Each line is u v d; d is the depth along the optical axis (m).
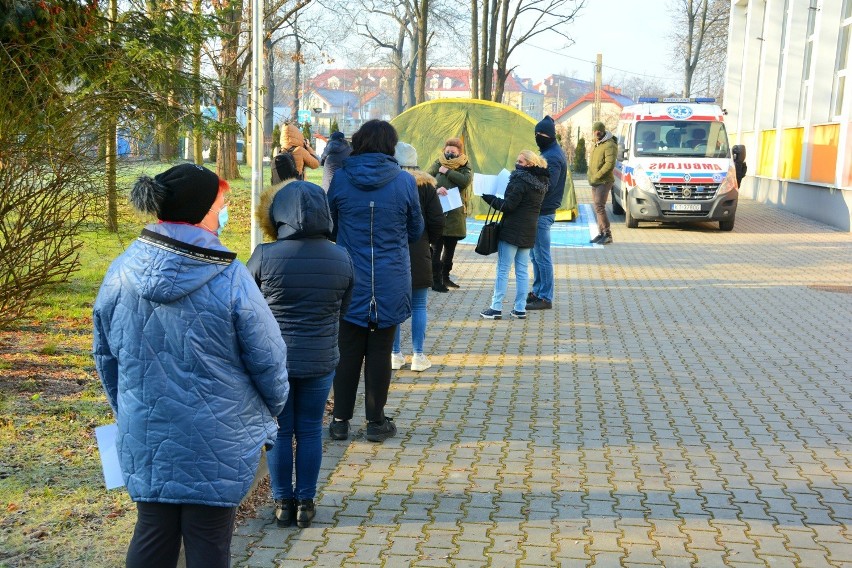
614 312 10.64
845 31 22.02
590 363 8.18
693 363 8.23
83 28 7.55
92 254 11.57
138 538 3.07
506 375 7.70
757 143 29.73
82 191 6.75
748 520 4.71
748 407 6.84
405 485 5.15
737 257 15.69
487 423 6.34
